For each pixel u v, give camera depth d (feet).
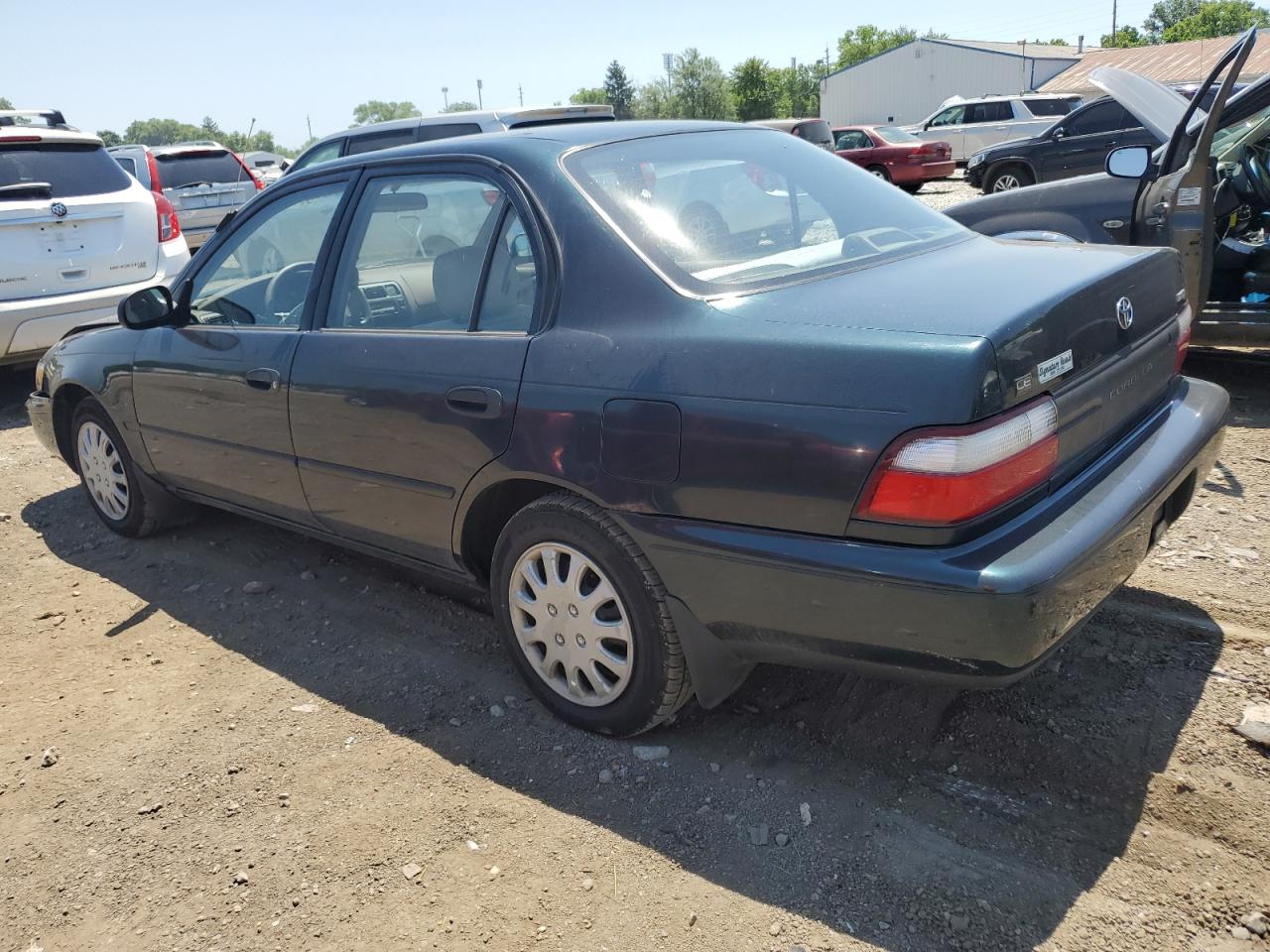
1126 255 9.21
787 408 7.47
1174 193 16.17
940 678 7.45
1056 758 8.75
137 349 13.62
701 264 8.77
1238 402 18.04
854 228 9.99
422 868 8.11
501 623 10.07
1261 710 8.98
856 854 7.89
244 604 13.03
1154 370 9.21
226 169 42.39
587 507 8.79
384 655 11.47
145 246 23.86
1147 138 47.73
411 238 10.43
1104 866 7.57
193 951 7.50
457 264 9.92
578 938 7.32
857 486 7.20
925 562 7.02
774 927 7.27
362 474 10.73
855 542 7.32
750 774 8.93
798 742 9.31
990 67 161.38
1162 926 7.01
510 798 8.86
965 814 8.21
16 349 21.97
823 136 64.69
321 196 11.62
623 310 8.58
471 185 10.00
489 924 7.51
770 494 7.60
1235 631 10.37
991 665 7.11
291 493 11.88
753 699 10.01
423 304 10.23
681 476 8.02
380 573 13.66
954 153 79.82
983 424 6.93
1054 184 19.43
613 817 8.53
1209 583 11.38
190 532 15.57
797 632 7.84
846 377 7.28
